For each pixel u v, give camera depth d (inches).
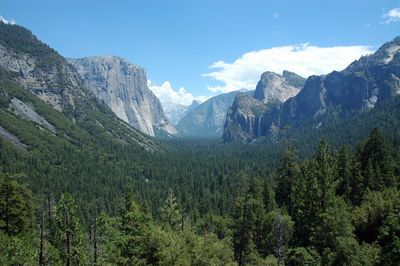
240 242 2731.3
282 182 3718.0
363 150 3550.7
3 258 1720.0
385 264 1555.1
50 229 1876.2
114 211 6053.2
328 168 2908.5
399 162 3624.5
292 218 3038.9
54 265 1819.6
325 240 2176.4
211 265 1845.5
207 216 3909.9
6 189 2311.8
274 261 2539.4
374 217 2455.7
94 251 1929.1
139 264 1830.7
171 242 1825.8
